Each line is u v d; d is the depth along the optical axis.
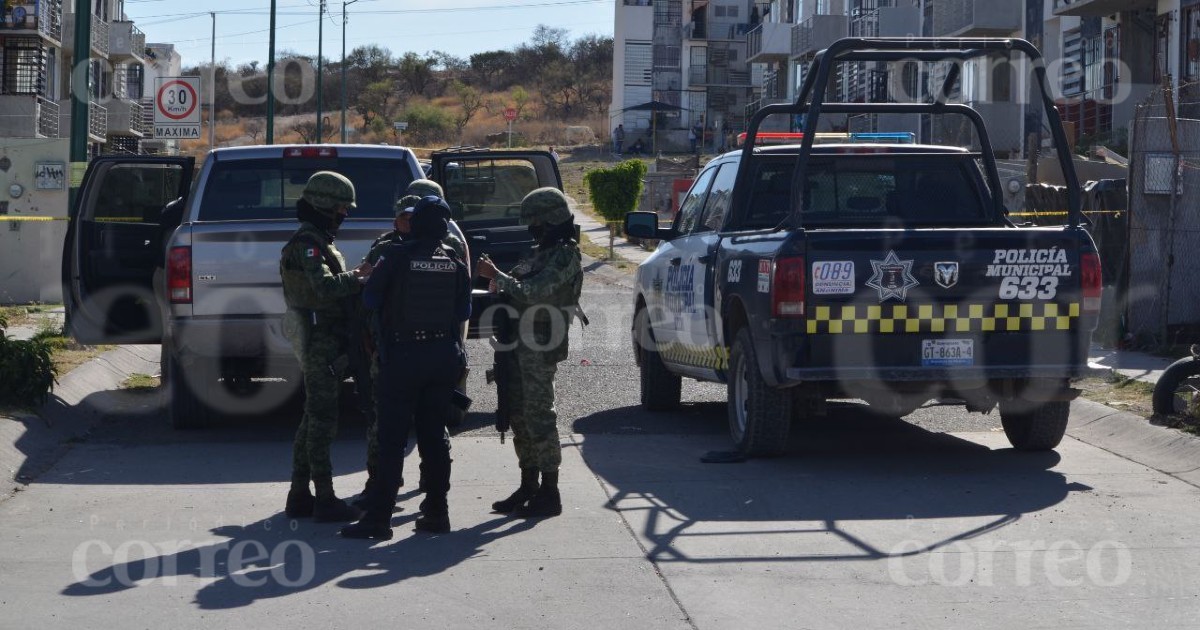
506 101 193.25
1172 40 50.25
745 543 11.13
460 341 11.82
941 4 65.50
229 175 17.23
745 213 16.08
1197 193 22.62
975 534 11.41
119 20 84.75
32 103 63.47
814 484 13.47
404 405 11.46
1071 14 54.41
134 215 22.06
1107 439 15.95
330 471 12.14
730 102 128.12
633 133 129.62
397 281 11.41
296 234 12.05
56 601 9.55
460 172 23.39
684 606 9.38
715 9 127.56
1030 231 13.70
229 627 8.95
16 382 16.58
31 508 12.62
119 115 79.25
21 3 63.84
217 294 15.73
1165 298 22.34
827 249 13.46
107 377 21.19
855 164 16.33
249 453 15.53
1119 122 52.81
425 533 11.62
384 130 159.12
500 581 10.05
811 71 15.62
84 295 19.11
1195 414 15.60
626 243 64.69
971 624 8.98
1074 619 9.08
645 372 18.66
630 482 13.66
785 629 8.88
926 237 13.53
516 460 14.99
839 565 10.45
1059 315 13.75
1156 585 9.88
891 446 15.84
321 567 10.49
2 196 39.44
